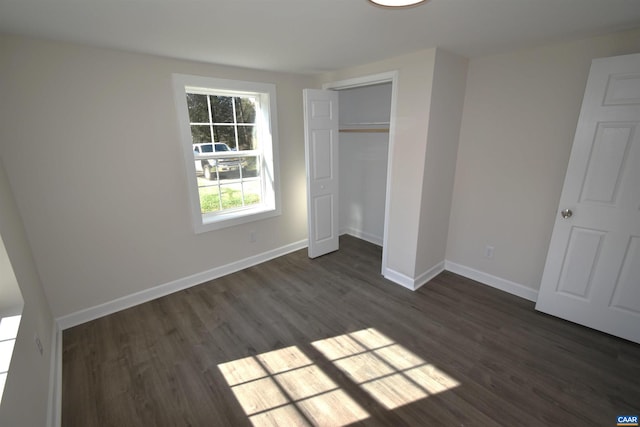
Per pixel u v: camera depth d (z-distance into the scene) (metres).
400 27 1.85
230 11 1.56
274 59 2.60
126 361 2.01
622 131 1.94
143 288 2.71
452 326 2.34
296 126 3.50
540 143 2.41
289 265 3.47
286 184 3.58
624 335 2.13
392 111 2.69
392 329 2.32
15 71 1.91
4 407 0.99
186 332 2.31
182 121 2.63
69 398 1.73
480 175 2.82
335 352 2.09
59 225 2.21
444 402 1.68
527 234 2.61
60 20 1.64
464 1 1.48
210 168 3.06
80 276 2.36
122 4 1.45
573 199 2.19
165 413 1.64
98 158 2.29
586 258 2.21
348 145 4.18
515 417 1.58
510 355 2.02
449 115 2.65
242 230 3.31
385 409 1.64
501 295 2.78
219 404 1.69
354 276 3.20
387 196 2.93
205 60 2.60
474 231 2.96
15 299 1.50
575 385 1.77
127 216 2.51
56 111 2.08
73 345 2.16
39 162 2.07
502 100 2.56
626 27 1.87
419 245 2.79
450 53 2.44
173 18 1.65
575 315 2.33
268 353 2.08
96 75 2.19
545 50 2.27
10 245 1.56
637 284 2.03
